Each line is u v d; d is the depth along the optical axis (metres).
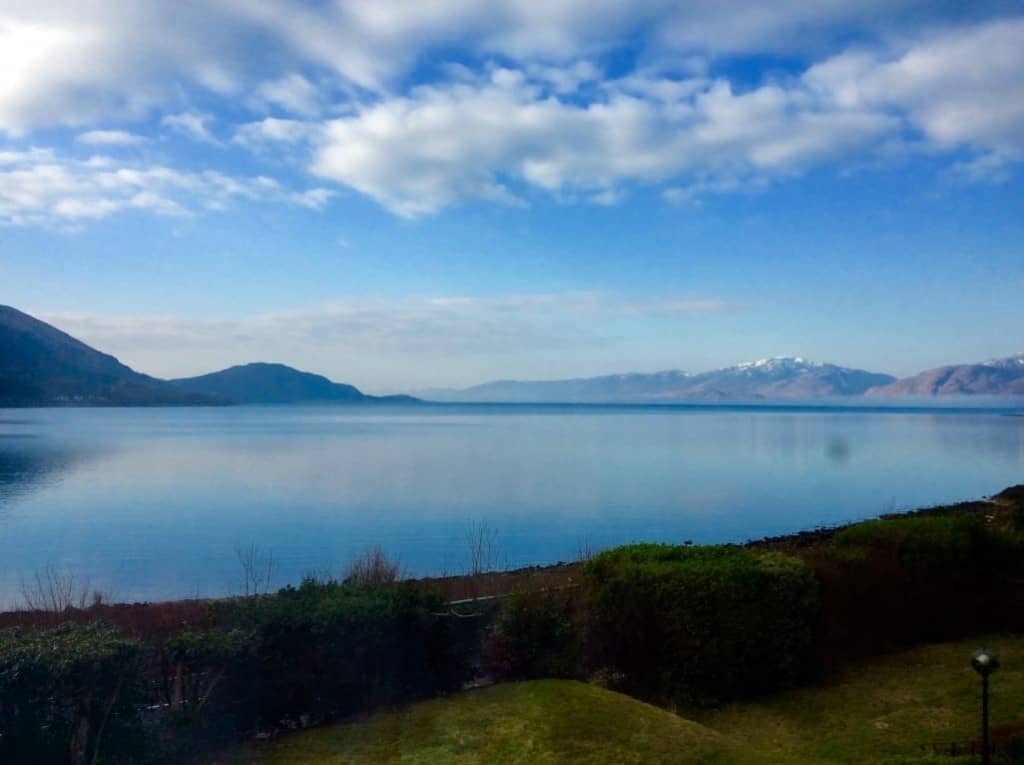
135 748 8.27
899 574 14.00
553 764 8.49
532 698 10.39
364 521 38.81
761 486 53.16
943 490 51.06
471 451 86.25
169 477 59.78
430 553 31.19
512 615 11.61
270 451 86.38
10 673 7.45
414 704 10.48
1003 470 63.81
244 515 40.78
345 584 11.79
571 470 64.44
